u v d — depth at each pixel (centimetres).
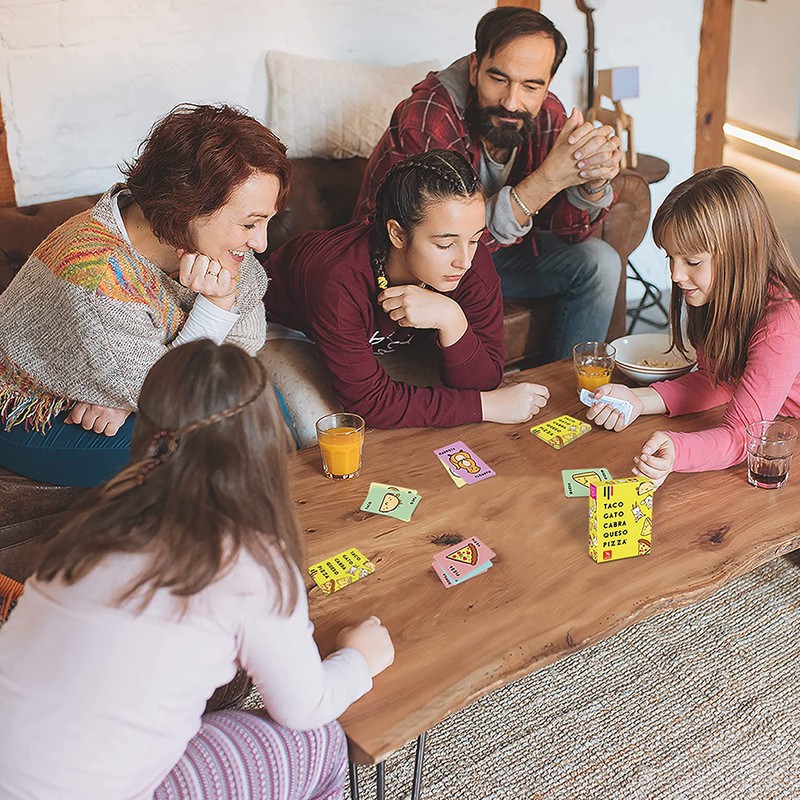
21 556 226
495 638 150
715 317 204
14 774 117
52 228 262
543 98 271
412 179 201
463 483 190
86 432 217
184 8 293
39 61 276
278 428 126
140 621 117
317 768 138
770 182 535
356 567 166
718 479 191
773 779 187
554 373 237
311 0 313
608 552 167
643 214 324
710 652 217
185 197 190
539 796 184
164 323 214
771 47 591
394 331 247
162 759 122
